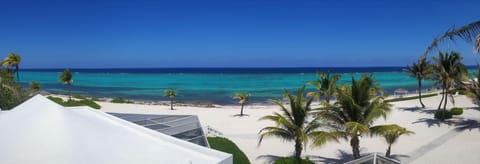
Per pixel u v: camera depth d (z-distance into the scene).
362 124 14.48
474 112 30.92
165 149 8.12
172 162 7.58
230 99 53.22
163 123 16.64
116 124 9.71
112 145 7.67
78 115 8.80
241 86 77.62
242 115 33.94
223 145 17.61
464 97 42.38
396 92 54.53
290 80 97.00
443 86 28.31
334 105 15.30
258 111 37.09
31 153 6.71
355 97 14.89
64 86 83.38
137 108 39.66
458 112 29.05
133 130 9.30
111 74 150.00
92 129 8.09
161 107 41.00
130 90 71.06
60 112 8.17
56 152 6.82
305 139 13.87
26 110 8.36
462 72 25.73
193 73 155.38
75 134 7.51
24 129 7.43
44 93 60.91
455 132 23.28
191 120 17.52
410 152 19.05
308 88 70.50
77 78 117.19
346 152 19.23
